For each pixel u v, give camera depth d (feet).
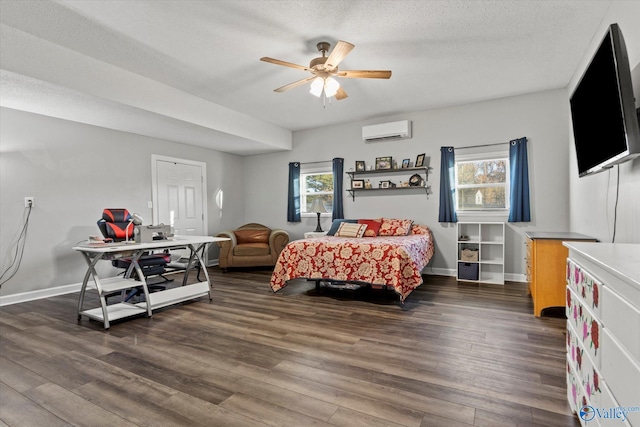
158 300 11.34
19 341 8.82
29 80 10.02
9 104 12.13
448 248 17.03
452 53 11.04
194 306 12.01
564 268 10.18
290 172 21.33
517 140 15.05
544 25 9.43
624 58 5.85
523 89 14.53
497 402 5.83
